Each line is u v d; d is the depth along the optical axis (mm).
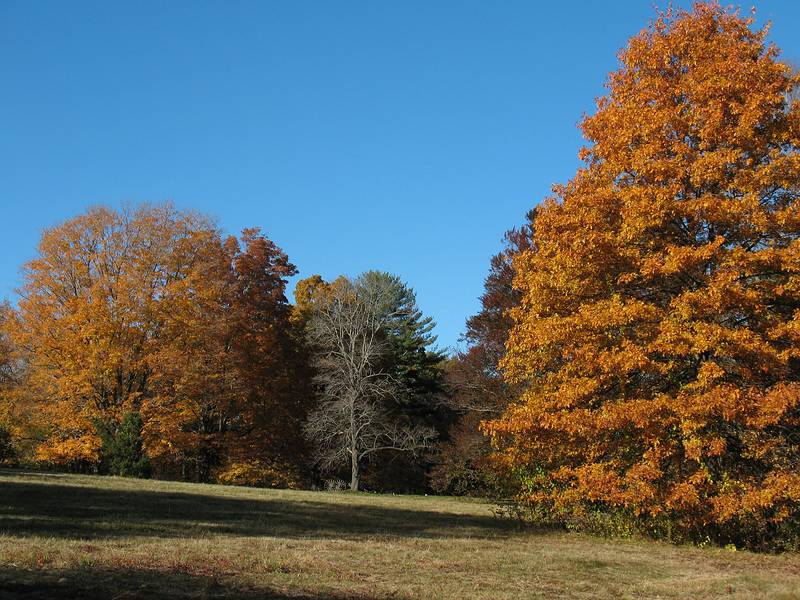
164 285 33875
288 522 14961
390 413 46375
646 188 14742
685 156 15148
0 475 23312
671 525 15211
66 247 33500
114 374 32500
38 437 35656
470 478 34094
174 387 33219
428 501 27688
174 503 17500
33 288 33000
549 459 16969
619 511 16062
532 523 18125
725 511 13328
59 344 31578
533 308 16609
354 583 8281
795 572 11555
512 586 8906
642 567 11328
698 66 15617
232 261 40531
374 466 47500
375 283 51844
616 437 15508
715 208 14055
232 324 36656
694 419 13344
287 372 41219
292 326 45188
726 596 9039
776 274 15031
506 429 15898
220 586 7465
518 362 17031
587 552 12891
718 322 14461
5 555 8078
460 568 10008
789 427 14812
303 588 7734
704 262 14812
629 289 15992
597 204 15758
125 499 17547
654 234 15484
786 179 14281
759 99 14500
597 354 14820
